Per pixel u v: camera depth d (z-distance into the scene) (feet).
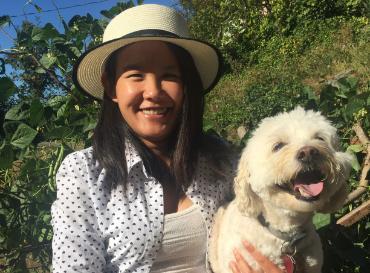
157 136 2.04
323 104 2.81
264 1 14.30
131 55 1.97
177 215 2.03
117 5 3.06
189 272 2.08
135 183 2.02
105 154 2.01
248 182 2.14
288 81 9.88
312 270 2.13
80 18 3.09
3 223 2.72
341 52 10.47
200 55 2.16
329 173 1.98
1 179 2.76
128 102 1.99
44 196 2.71
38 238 2.74
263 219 2.11
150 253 1.96
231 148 2.39
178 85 2.03
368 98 2.66
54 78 2.87
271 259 2.10
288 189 2.02
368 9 11.82
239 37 13.91
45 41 2.93
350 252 2.46
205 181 2.17
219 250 2.18
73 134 2.78
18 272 2.81
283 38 12.78
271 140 2.09
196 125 2.13
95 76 2.22
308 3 12.77
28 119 2.80
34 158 2.72
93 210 1.97
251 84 10.89
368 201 2.46
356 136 2.72
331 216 2.41
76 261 1.88
